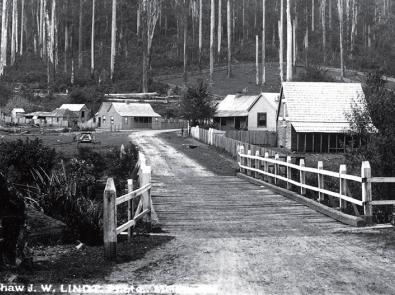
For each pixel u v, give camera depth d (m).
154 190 19.72
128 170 22.45
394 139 14.54
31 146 17.16
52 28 103.50
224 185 21.41
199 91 58.62
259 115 59.16
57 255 9.11
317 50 119.12
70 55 123.06
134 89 96.62
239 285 7.38
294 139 42.81
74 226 10.52
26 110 84.88
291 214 14.42
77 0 128.88
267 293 6.98
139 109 79.06
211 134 45.00
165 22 133.88
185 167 29.72
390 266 8.45
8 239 7.61
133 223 10.52
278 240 10.82
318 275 7.92
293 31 98.69
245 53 125.69
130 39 128.12
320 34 125.94
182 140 51.38
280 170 21.78
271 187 19.73
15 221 7.62
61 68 114.69
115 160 23.19
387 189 14.38
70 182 12.91
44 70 112.06
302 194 17.05
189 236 11.30
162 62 120.69
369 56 110.69
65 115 79.94
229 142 37.16
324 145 42.19
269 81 101.00
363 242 10.42
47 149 18.02
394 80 81.56
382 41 119.44
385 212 13.59
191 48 125.88
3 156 16.45
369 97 16.06
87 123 80.50
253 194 18.62
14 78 105.00
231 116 61.28
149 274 7.98
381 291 7.07
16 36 117.50
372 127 15.59
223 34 134.25
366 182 12.13
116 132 65.56
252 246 10.21
